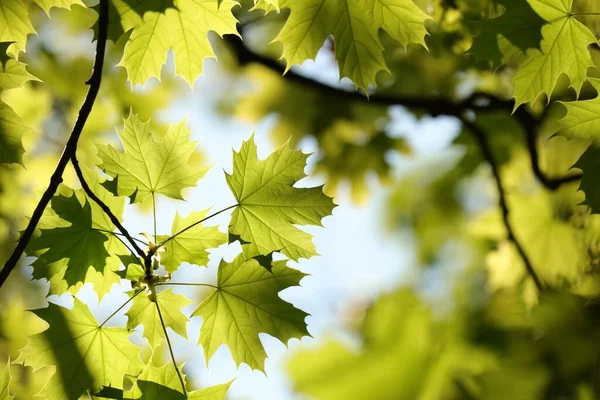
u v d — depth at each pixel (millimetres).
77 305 2432
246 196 2434
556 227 4262
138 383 2328
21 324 4289
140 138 2467
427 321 3076
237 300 2449
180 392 2338
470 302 4062
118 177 2449
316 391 2832
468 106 4320
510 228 4164
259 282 2443
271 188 2434
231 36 4625
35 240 2361
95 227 2430
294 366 2912
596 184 2479
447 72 4574
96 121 4816
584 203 2490
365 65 2631
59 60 4934
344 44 2600
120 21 2521
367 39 2590
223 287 2434
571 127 2488
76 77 4922
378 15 2539
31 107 4660
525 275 4234
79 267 2410
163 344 3738
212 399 2377
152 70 2633
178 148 2482
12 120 2576
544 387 3512
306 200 2439
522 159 4871
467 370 3297
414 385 2906
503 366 3449
